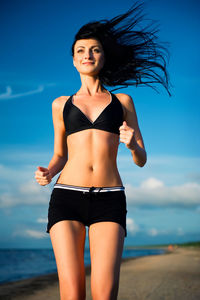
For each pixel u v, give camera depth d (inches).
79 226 89.4
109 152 96.7
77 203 91.3
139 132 106.2
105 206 90.7
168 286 286.8
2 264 981.2
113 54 111.2
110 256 82.5
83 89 105.4
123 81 120.9
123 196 95.5
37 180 93.6
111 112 99.1
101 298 78.1
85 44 103.7
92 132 97.0
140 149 95.8
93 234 88.0
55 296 277.0
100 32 104.7
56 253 86.0
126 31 116.0
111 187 93.7
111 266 81.1
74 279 81.5
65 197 92.5
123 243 88.0
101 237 86.0
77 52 104.8
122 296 236.1
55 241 87.3
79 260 84.8
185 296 235.8
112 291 79.1
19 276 548.7
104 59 109.9
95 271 81.4
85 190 91.7
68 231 87.1
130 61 118.1
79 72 106.3
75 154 97.0
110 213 89.7
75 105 100.3
